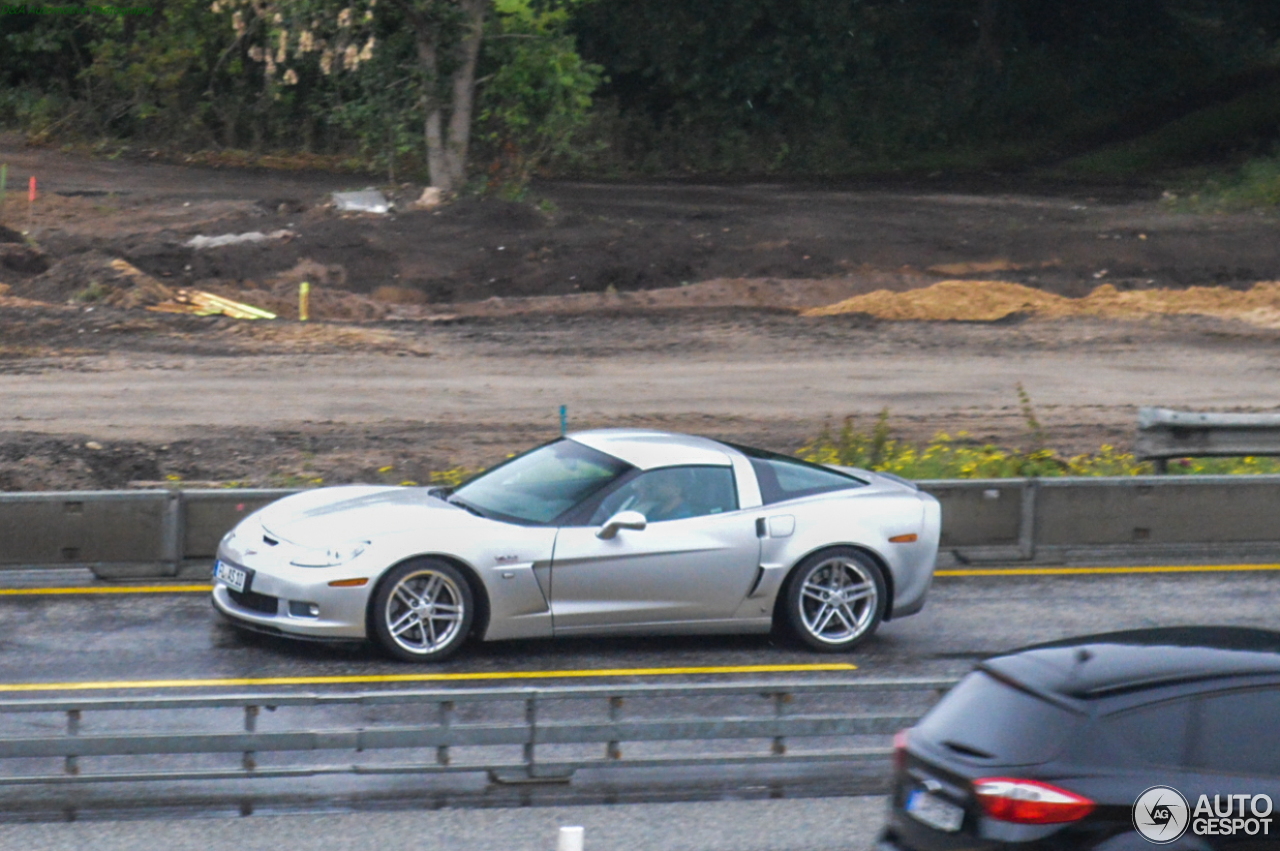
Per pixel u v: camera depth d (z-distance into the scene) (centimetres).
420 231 11244
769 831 2480
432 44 12244
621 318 9681
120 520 4125
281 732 2523
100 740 2478
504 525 3438
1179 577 4659
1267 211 13750
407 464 5706
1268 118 19512
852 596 3694
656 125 19725
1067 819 1720
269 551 3366
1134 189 16200
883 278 11038
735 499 3634
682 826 2494
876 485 3862
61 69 17325
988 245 11862
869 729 2709
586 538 3456
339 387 7369
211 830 2394
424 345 8588
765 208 13588
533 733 2628
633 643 3688
